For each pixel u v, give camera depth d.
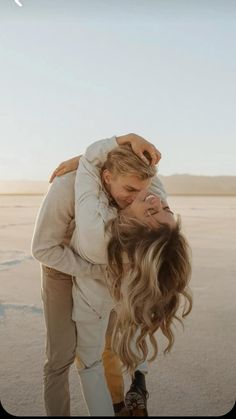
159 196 1.62
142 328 1.44
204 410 1.66
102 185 1.56
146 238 1.37
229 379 1.89
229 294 2.92
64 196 1.55
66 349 1.63
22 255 4.32
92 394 1.59
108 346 1.75
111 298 1.62
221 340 2.23
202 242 4.91
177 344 2.20
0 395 1.76
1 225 6.95
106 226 1.42
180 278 1.42
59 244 1.58
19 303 2.78
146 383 1.86
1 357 2.05
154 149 1.57
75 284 1.60
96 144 1.57
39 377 1.90
